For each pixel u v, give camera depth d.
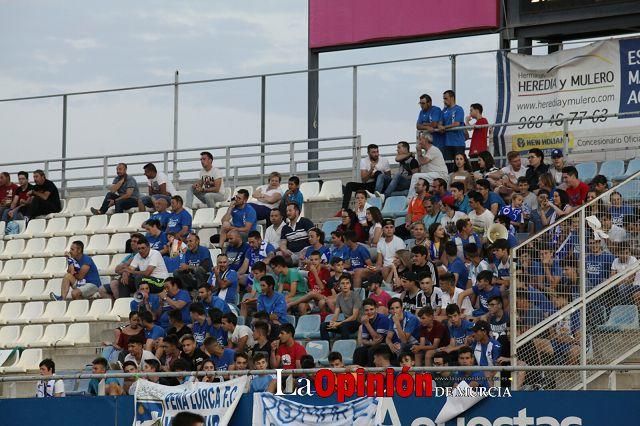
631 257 30.58
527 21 48.09
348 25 51.97
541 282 30.14
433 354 32.06
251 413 28.48
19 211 52.03
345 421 27.72
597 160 44.94
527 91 46.19
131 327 37.59
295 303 38.16
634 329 30.28
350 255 38.84
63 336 44.16
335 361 31.55
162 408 29.36
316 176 51.06
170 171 52.72
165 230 44.72
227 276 39.66
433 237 37.91
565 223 30.36
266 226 45.03
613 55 44.75
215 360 33.91
